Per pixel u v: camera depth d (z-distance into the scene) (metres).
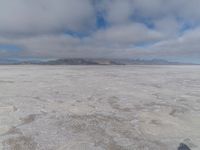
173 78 19.72
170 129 4.88
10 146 3.81
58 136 4.35
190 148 3.82
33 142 4.00
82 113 6.30
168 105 7.53
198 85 13.81
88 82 15.43
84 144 3.95
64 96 9.23
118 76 22.22
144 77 20.91
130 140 4.18
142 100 8.52
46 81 15.68
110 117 5.89
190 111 6.66
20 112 6.26
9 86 12.39
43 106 7.15
